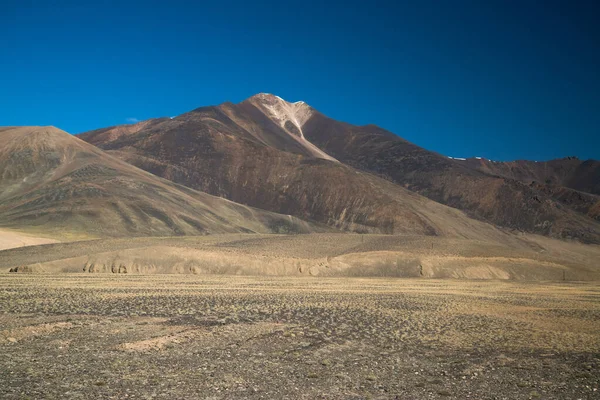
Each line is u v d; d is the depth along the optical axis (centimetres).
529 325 3319
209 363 1981
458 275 9012
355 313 3606
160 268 7831
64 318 2966
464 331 2964
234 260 8344
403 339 2645
